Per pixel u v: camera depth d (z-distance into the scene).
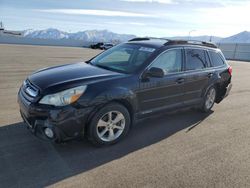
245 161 4.17
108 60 5.29
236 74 15.66
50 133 3.84
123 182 3.42
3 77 10.13
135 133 5.02
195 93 5.86
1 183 3.24
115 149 4.31
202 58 6.06
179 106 5.51
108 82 4.23
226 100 8.05
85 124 4.02
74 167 3.70
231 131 5.44
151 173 3.67
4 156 3.85
